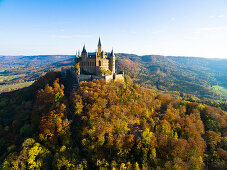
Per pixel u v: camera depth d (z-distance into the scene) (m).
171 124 104.56
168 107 128.88
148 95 142.88
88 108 87.75
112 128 80.12
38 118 90.06
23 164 61.00
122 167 63.31
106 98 99.88
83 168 64.94
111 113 89.44
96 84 110.12
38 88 122.62
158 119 105.06
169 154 77.88
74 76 137.00
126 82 142.38
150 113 109.12
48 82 126.44
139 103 113.75
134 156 76.56
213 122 117.75
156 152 79.19
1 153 77.00
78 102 89.69
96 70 136.88
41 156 66.31
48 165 66.00
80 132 78.31
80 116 85.44
